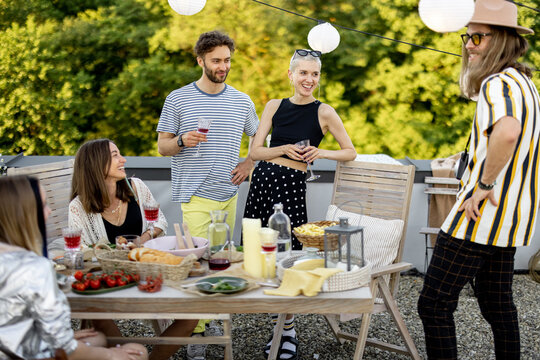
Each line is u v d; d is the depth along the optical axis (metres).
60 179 3.57
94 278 2.21
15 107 10.62
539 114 2.34
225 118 3.38
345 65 10.18
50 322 1.85
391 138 10.30
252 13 10.00
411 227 4.63
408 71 10.09
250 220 2.40
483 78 2.42
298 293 2.14
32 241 1.93
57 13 10.77
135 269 2.31
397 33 10.05
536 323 3.78
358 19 10.06
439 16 2.49
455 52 9.98
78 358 1.94
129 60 10.41
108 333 2.61
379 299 3.03
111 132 10.65
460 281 2.42
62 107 10.48
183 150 3.37
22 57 10.55
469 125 10.21
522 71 2.39
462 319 3.83
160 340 2.40
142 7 10.47
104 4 10.77
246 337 3.51
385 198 3.38
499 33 2.38
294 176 3.37
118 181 2.98
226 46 3.29
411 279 4.61
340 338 3.40
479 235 2.34
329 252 2.37
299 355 3.28
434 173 4.51
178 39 10.13
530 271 4.66
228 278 2.29
